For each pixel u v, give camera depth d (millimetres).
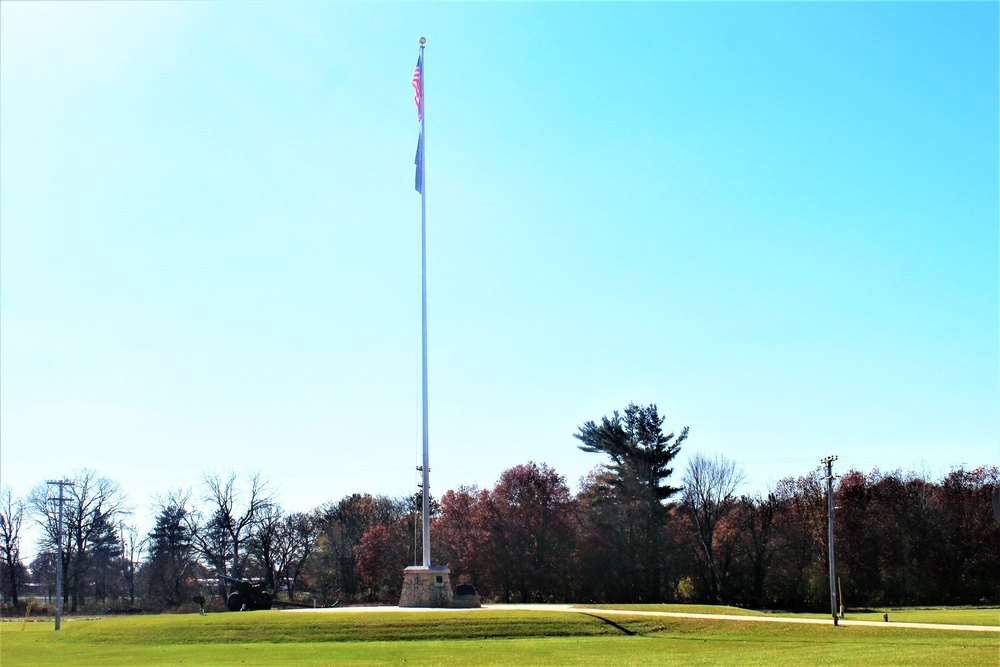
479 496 89250
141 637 44250
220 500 91312
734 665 31250
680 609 53625
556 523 85125
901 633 42656
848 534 84875
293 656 36438
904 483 88062
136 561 107812
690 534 87125
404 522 95062
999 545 82000
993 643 38344
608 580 84812
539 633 42656
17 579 101062
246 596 57000
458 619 44406
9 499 95875
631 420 88875
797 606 82625
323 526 107938
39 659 38312
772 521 87438
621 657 34875
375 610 48531
